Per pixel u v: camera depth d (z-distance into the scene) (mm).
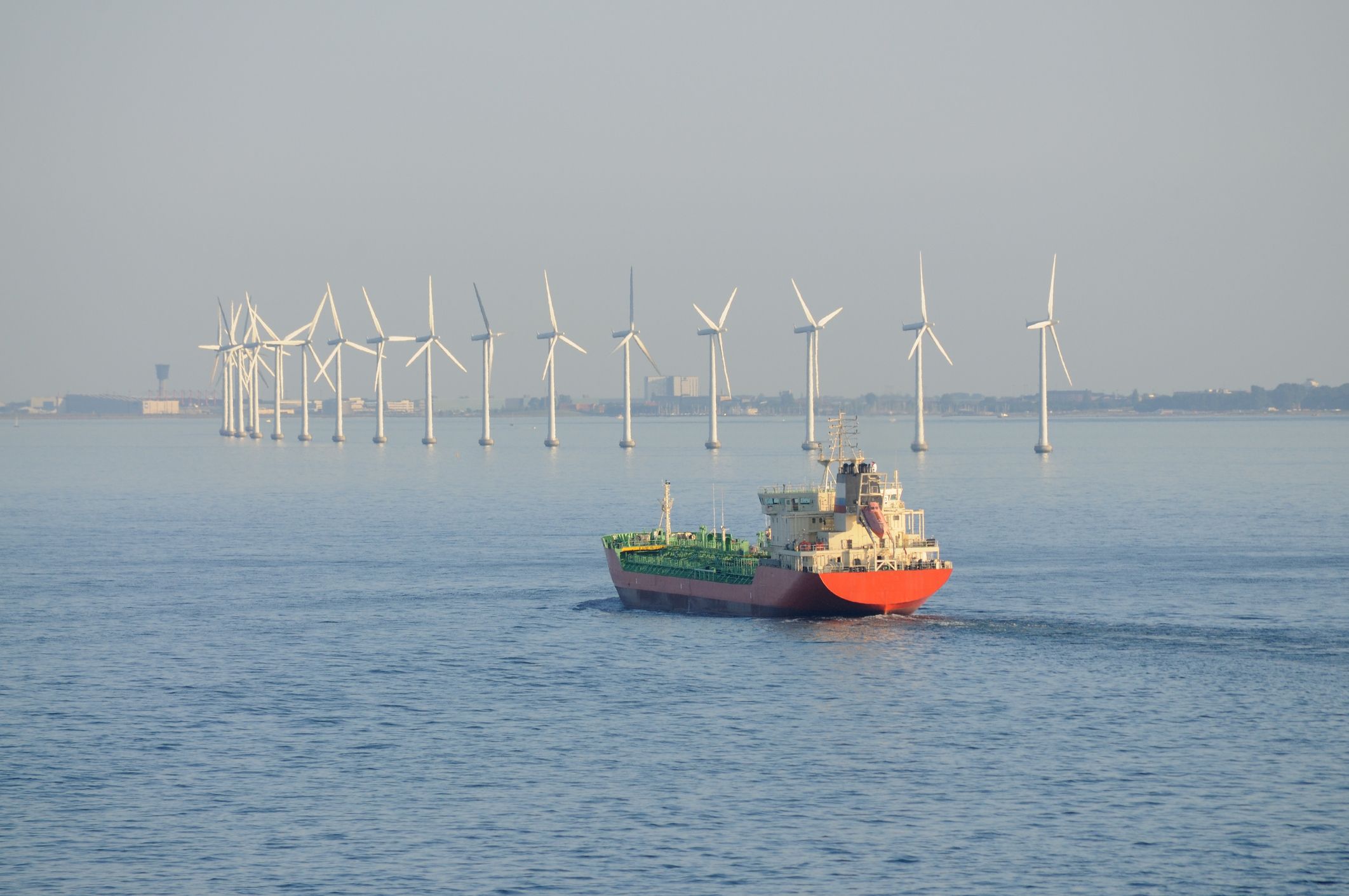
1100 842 106562
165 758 126625
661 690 147625
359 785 119312
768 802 114938
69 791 118125
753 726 134750
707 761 124875
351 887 99688
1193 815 111250
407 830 109562
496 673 156250
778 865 103125
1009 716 136875
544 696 146250
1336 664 156125
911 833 108562
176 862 104000
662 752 127375
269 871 102250
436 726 135625
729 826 110062
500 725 136000
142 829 109875
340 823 111000
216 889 99500
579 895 98375
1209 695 143500
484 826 110375
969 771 121688
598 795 116625
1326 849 104875
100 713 141000
